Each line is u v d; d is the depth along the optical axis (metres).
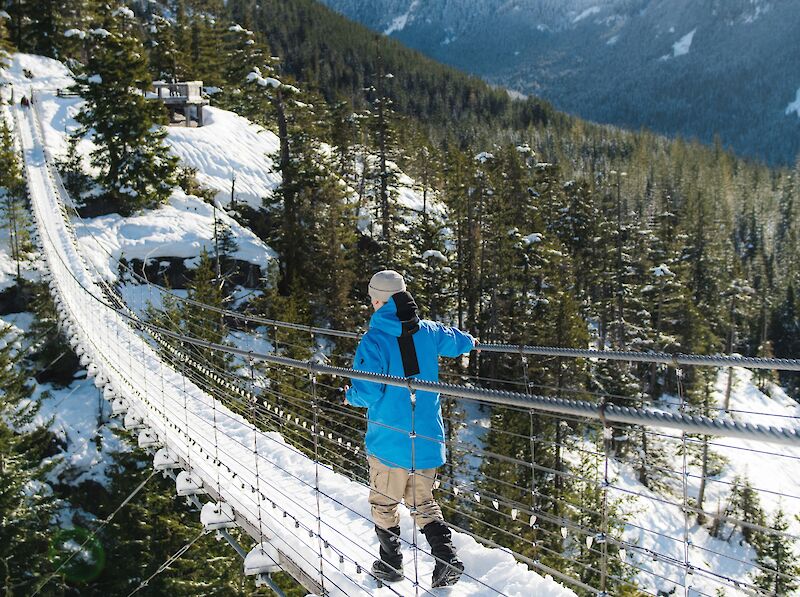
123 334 14.70
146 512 17.00
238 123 46.84
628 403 26.88
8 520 17.98
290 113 37.88
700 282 58.09
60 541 19.02
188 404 9.23
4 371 21.50
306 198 36.00
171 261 30.44
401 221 42.97
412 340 3.62
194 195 36.72
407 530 4.77
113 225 31.38
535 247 36.53
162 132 34.03
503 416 18.95
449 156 51.62
